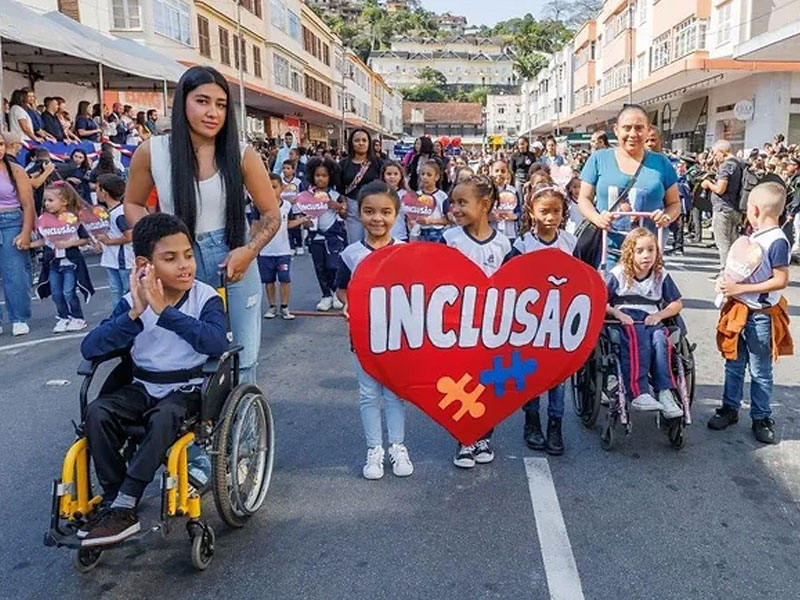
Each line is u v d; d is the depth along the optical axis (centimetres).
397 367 399
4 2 1174
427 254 393
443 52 12750
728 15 2467
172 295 331
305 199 826
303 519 360
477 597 296
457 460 419
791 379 573
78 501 298
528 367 413
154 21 2488
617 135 490
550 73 6556
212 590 302
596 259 506
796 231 1182
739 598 294
